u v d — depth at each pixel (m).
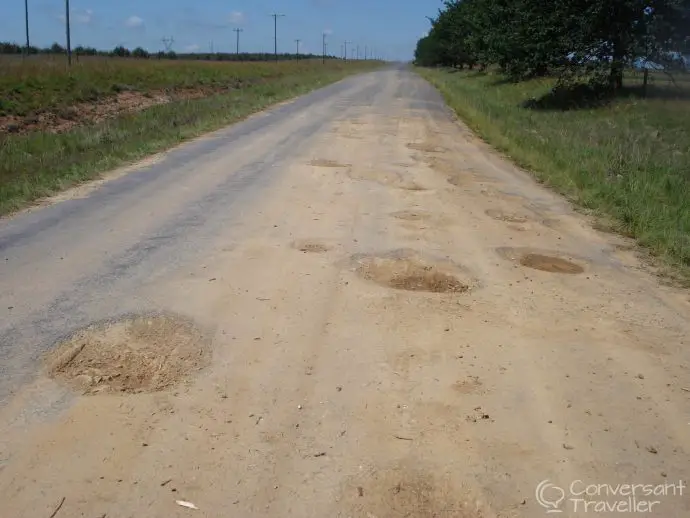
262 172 10.06
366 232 6.88
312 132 15.16
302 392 3.59
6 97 17.33
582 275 5.86
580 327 4.64
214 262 5.72
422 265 5.86
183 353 3.99
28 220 6.94
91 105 19.28
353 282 5.35
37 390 3.49
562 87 23.03
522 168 11.78
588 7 20.45
